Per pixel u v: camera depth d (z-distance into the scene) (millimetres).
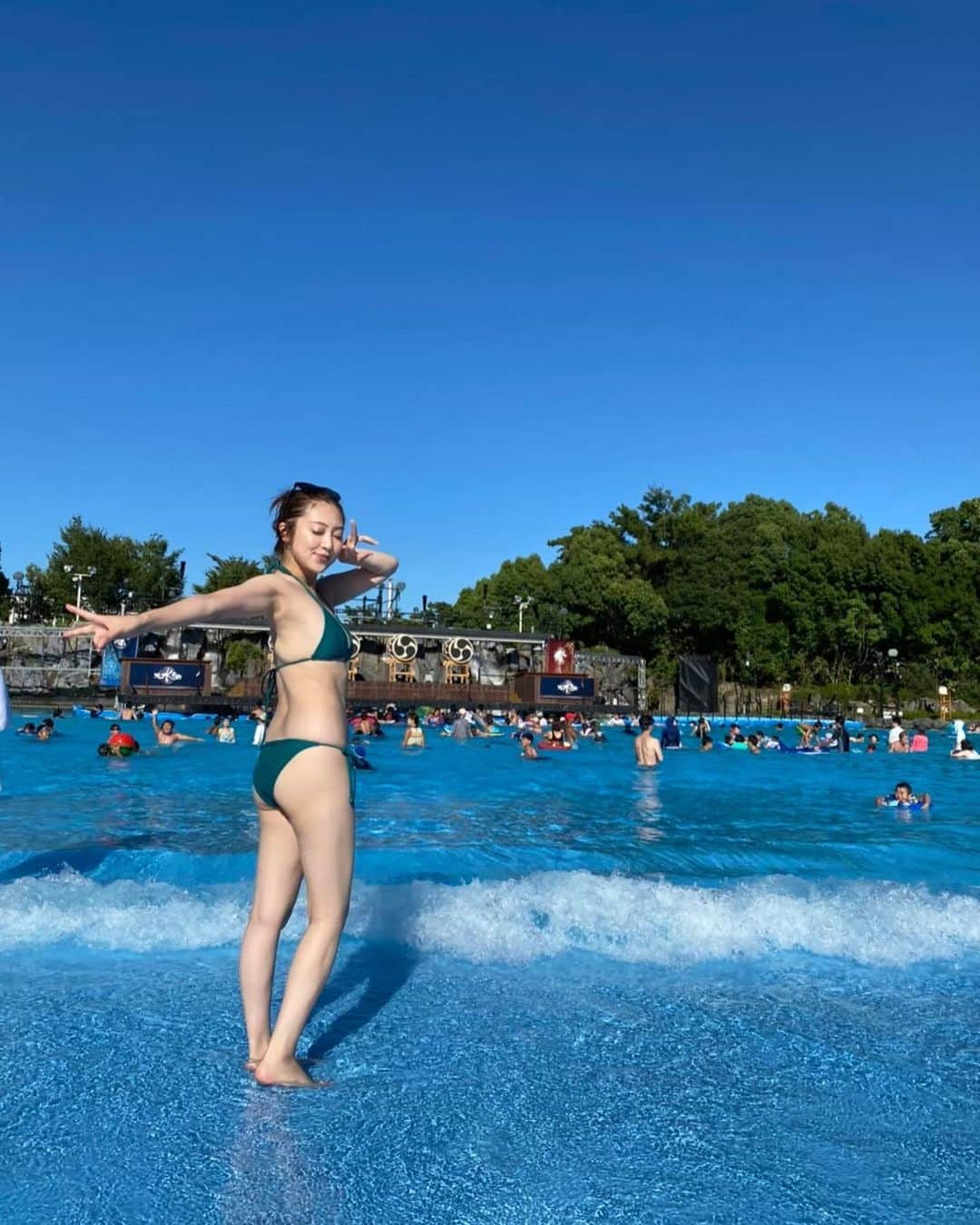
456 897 5363
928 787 16781
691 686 54031
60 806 11211
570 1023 3826
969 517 76312
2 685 5090
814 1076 3314
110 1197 2373
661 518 75000
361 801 12742
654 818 11352
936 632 66875
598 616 69125
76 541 65625
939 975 4605
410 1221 2275
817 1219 2346
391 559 3916
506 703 43344
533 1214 2328
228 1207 2332
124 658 38125
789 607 67750
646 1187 2490
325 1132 2779
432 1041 3582
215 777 15078
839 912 5355
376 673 48062
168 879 6629
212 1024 3660
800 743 28062
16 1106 2902
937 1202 2447
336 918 3219
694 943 4977
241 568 66750
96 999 3924
